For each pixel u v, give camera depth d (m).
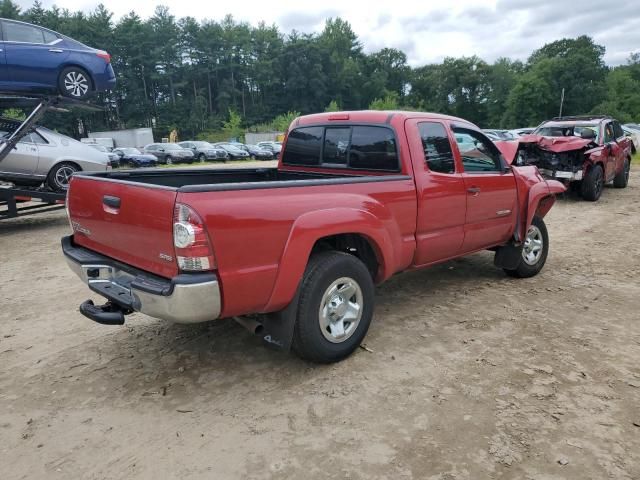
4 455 2.74
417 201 4.11
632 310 4.70
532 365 3.62
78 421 3.05
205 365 3.73
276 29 108.69
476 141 4.85
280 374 3.57
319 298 3.41
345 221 3.45
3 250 7.77
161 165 32.22
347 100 107.62
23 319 4.72
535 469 2.55
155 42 93.38
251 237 2.99
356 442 2.79
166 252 2.91
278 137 53.97
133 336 4.26
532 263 5.70
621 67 99.00
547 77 82.75
